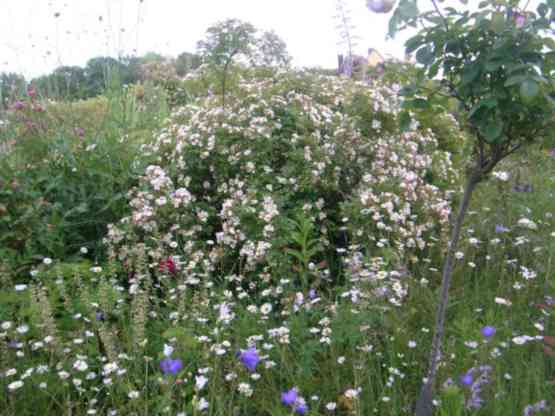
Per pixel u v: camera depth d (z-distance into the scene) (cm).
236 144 423
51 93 572
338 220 423
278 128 437
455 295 336
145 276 326
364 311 278
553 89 193
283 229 360
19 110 501
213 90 602
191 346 263
